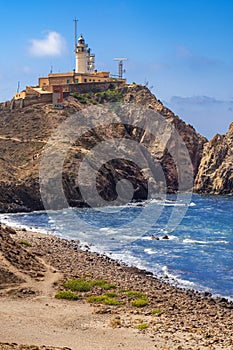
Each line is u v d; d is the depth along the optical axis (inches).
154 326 1502.2
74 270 2315.5
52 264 2400.3
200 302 1919.3
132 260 2733.8
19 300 1779.0
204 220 4421.8
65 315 1609.3
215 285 2262.6
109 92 7815.0
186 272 2490.2
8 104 7327.8
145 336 1392.7
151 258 2797.7
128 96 7824.8
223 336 1424.7
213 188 7116.1
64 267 2359.7
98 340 1352.1
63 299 1823.3
